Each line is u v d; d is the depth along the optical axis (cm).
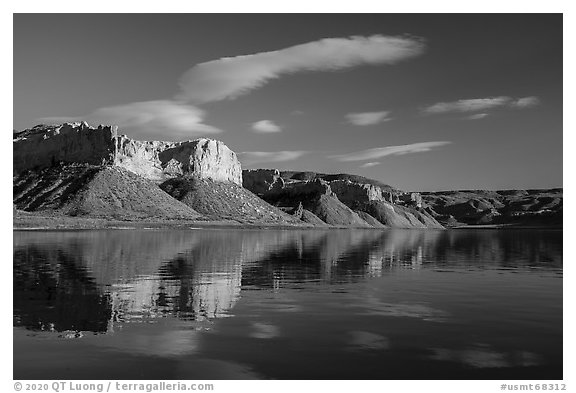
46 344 1395
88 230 9938
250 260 4000
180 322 1659
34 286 2373
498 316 1773
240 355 1305
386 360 1273
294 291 2339
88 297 2103
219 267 3388
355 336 1486
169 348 1362
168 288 2378
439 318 1738
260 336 1482
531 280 2788
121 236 7706
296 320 1698
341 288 2450
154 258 3969
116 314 1780
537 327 1608
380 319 1717
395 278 2866
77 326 1597
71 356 1297
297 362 1256
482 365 1241
